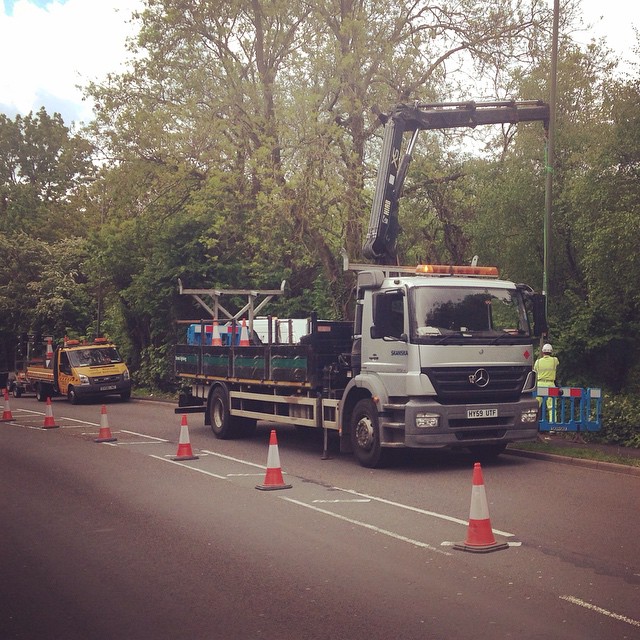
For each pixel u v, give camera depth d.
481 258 21.98
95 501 10.45
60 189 67.06
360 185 24.88
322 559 7.41
